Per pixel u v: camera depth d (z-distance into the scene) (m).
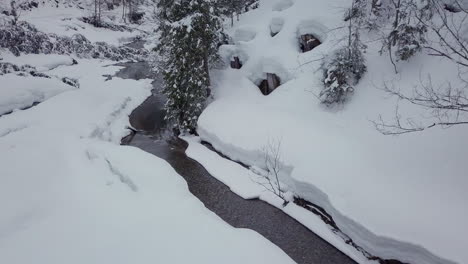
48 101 19.59
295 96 16.53
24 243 7.61
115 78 28.52
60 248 7.44
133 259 7.07
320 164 11.13
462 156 9.20
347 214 8.94
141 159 13.06
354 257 8.65
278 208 11.19
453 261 6.77
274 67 18.92
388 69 14.17
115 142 17.42
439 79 11.91
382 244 8.03
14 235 7.96
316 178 10.55
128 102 23.11
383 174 9.94
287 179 11.94
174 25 16.19
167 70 17.91
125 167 11.98
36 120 16.89
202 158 15.09
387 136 11.48
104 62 34.66
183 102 17.45
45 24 38.31
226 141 14.87
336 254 8.97
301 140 12.75
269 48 20.06
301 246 9.40
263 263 7.07
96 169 11.88
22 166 11.64
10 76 21.02
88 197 9.74
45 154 12.80
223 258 7.16
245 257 7.23
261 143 13.50
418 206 8.44
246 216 10.90
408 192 9.01
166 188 10.77
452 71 11.77
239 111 16.53
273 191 11.90
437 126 10.49
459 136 9.73
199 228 8.24
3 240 7.77
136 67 34.09
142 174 11.59
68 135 15.13
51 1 48.22
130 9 56.72
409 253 7.61
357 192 9.54
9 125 15.87
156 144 17.31
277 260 7.26
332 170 10.67
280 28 21.31
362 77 14.81
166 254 7.23
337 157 11.23
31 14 42.41
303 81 16.83
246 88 19.34
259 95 18.77
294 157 11.97
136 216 8.73
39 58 29.72
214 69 21.36
